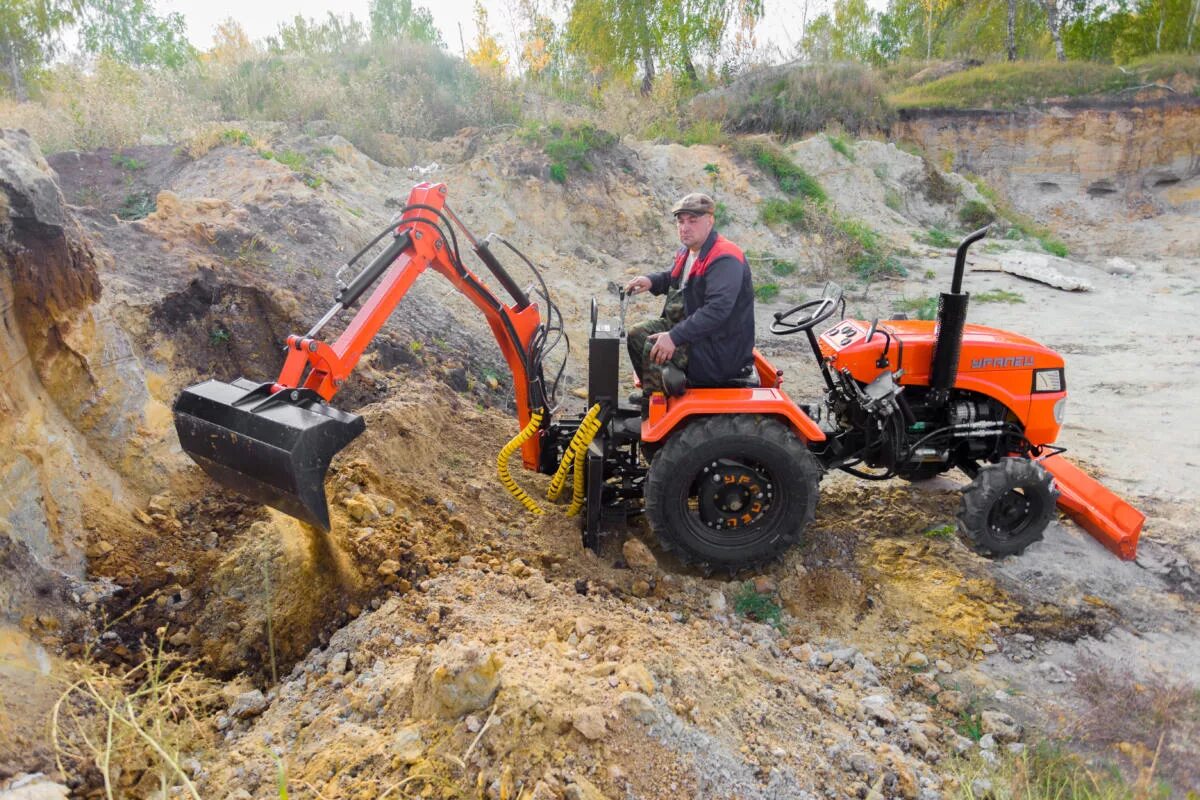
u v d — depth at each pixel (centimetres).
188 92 1303
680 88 2048
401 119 1301
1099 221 2155
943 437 487
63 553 363
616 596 433
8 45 1441
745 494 441
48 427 385
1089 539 509
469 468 527
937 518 524
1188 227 2025
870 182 1658
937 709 380
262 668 353
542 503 506
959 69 2609
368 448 465
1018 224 1845
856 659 404
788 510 441
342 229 742
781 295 1156
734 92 1984
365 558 392
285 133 1107
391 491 449
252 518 427
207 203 661
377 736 288
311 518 342
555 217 1168
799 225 1362
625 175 1280
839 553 483
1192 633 432
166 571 386
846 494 556
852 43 3278
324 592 376
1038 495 468
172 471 438
